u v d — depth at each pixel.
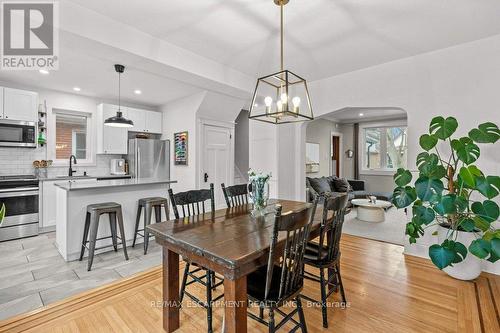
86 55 2.96
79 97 4.77
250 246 1.40
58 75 3.70
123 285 2.36
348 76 3.59
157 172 5.12
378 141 7.50
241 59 3.19
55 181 4.07
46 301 2.11
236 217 2.09
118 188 3.30
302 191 4.52
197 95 4.59
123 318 1.88
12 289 2.29
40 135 4.30
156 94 4.70
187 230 1.72
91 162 4.99
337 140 7.93
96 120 5.01
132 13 2.21
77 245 2.95
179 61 2.84
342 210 1.91
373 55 3.04
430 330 1.74
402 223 4.64
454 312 1.94
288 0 1.99
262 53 3.01
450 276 2.50
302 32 2.52
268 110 2.18
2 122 3.71
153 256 3.06
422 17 2.26
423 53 2.97
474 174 2.21
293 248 1.46
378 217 4.73
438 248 2.22
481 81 2.62
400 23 2.35
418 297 2.15
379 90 3.31
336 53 2.99
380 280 2.45
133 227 3.45
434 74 2.90
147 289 2.29
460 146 2.29
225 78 3.39
